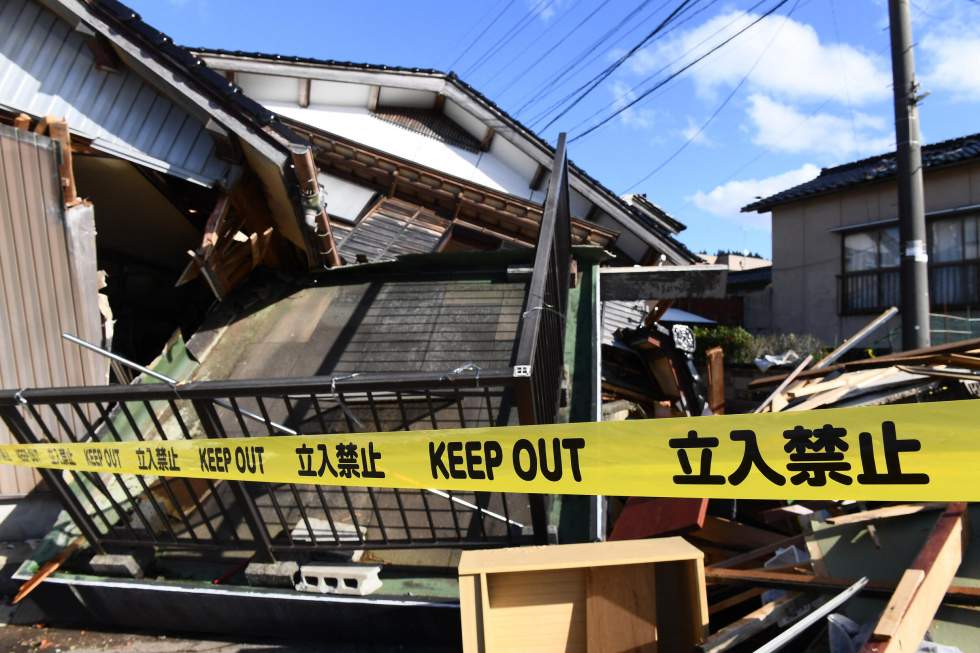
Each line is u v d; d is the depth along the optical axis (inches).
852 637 103.7
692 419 98.0
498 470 112.3
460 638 137.2
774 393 231.9
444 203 398.6
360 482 123.3
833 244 611.2
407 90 482.6
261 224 251.8
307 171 213.6
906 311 298.5
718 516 181.5
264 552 150.7
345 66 462.6
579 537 150.9
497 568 111.0
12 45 216.5
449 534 155.3
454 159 498.9
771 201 657.6
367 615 141.5
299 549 149.1
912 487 84.4
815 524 136.4
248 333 234.2
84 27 213.3
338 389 133.2
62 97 221.6
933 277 519.8
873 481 86.4
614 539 170.4
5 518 199.0
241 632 155.2
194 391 139.8
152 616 158.7
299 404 199.3
